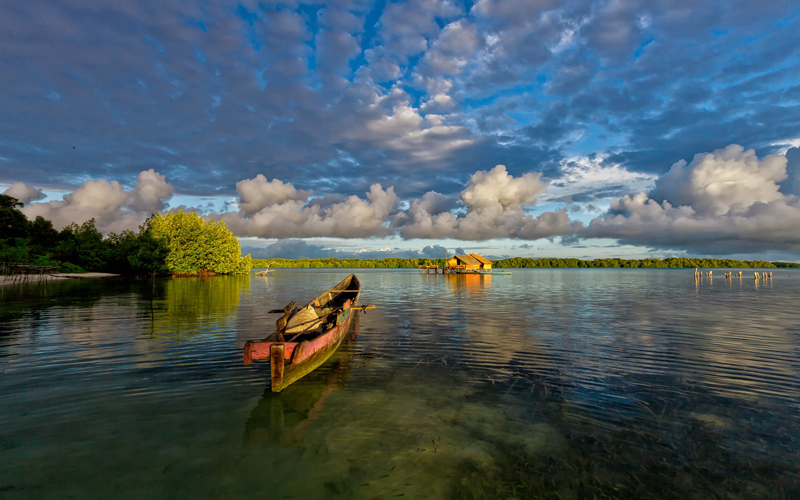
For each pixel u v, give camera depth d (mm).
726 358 10211
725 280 56250
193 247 55344
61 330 13531
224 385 8109
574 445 5672
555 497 4527
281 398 7438
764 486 4723
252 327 14234
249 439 5879
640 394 7633
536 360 10055
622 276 71625
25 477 4898
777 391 7777
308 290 32750
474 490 4648
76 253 53469
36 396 7480
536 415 6691
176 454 5457
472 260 73625
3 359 9875
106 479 4875
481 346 11570
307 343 8125
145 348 11000
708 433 6016
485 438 5875
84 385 8055
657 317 17484
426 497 4531
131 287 33781
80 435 5977
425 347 11453
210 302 22547
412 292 32375
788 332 13781
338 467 5145
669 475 4941
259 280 50375
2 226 47719
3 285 34656
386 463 5234
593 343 12008
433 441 5797
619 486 4727
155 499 4492
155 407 7016
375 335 13195
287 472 5027
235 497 4531
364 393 7699
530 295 29281
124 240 54750
